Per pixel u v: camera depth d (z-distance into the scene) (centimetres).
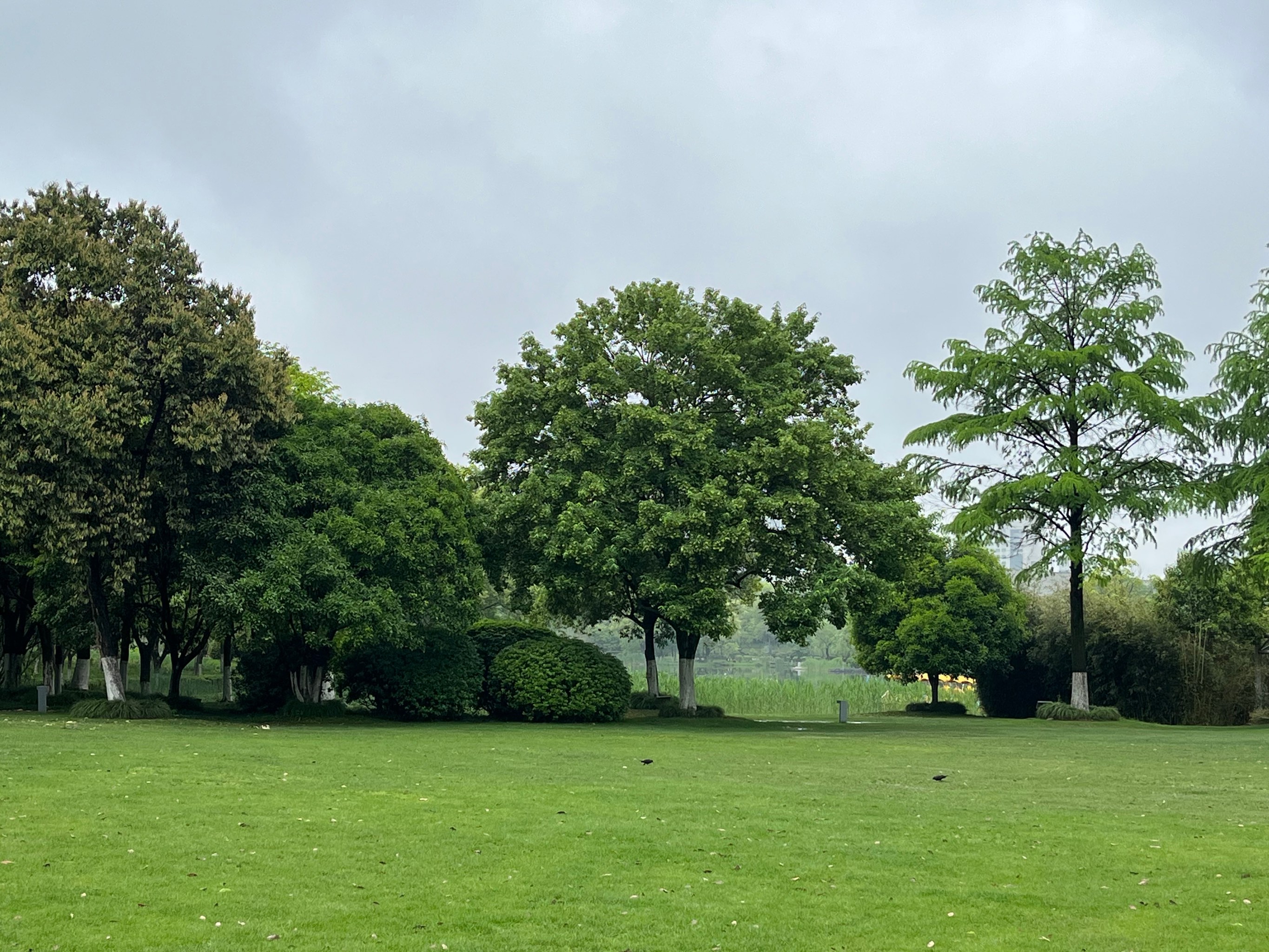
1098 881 1005
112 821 1170
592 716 3206
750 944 799
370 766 1761
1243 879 1015
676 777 1730
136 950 744
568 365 3416
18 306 2561
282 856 1035
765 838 1186
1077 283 3869
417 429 3203
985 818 1343
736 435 3388
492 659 3356
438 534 2977
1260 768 2000
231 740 2166
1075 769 1972
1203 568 3672
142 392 2561
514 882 962
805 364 3572
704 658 13675
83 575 2883
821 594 3080
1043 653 4709
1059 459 3653
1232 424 3519
